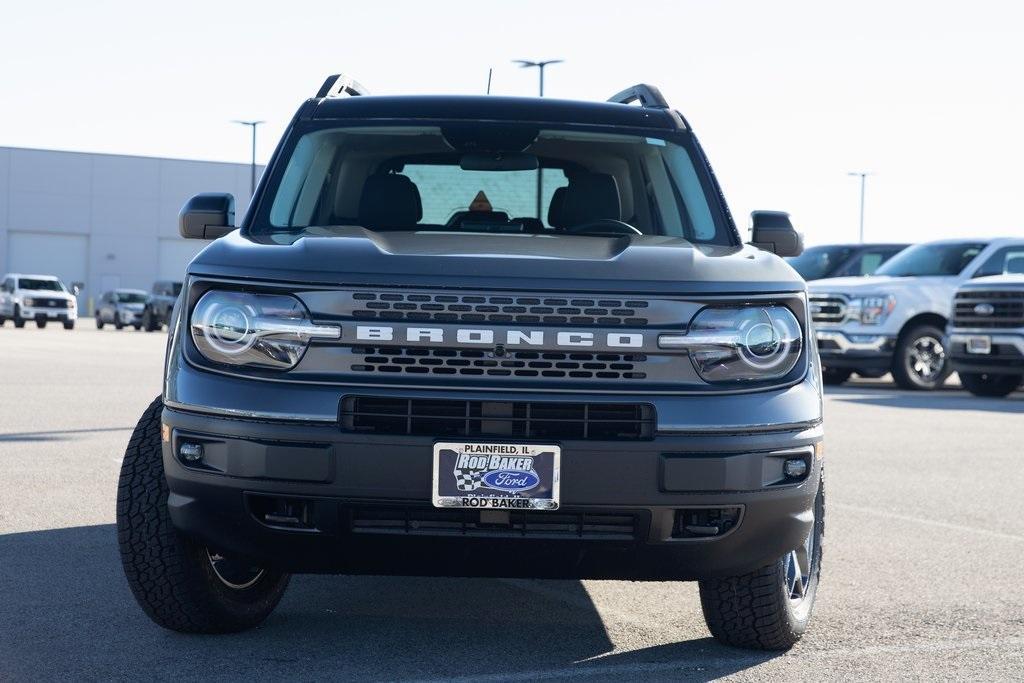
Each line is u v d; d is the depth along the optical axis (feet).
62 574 17.29
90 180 239.91
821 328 58.49
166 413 12.94
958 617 16.16
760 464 12.64
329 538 12.62
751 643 14.32
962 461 31.68
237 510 12.67
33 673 12.90
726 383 12.72
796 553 14.88
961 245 59.00
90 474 26.13
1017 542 21.34
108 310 148.46
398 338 12.37
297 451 12.32
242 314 12.64
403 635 14.74
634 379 12.53
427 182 16.53
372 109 17.34
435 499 12.25
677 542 12.69
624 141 17.11
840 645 14.75
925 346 57.47
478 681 12.93
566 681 13.01
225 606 14.28
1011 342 50.98
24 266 237.04
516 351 12.41
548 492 12.28
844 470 29.71
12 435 32.83
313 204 16.15
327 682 12.76
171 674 12.94
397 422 12.39
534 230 16.33
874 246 67.00
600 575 13.01
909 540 21.40
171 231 245.04
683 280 12.76
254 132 202.80
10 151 235.20
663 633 15.16
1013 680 13.42
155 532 13.64
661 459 12.38
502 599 16.76
